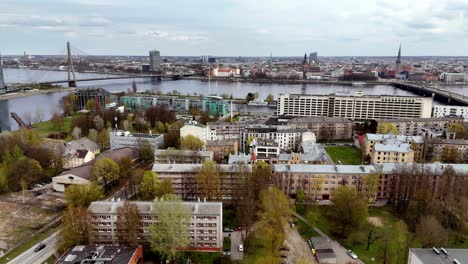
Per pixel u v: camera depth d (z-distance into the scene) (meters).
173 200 183.75
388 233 193.00
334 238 196.62
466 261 138.12
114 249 166.62
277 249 175.38
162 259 175.75
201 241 184.88
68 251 165.00
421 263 138.25
